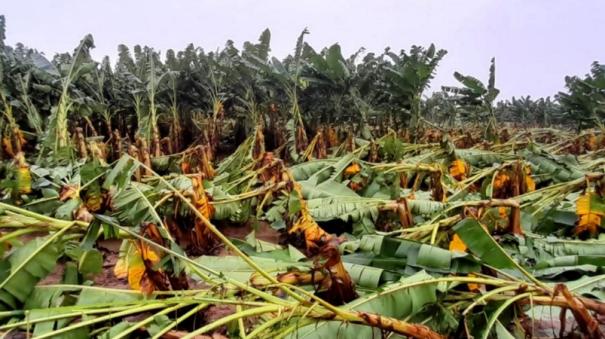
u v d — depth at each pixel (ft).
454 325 9.20
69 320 9.09
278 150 38.32
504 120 87.25
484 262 10.27
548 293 8.98
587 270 11.60
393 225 17.47
